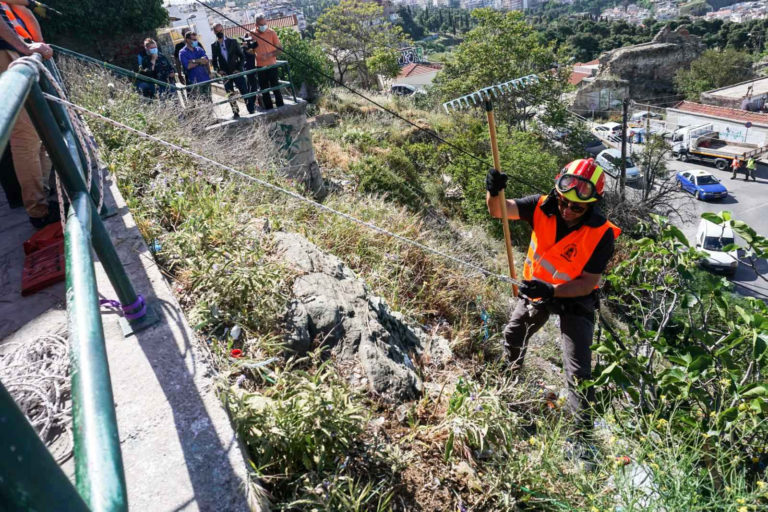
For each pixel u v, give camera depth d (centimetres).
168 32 1975
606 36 9244
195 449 182
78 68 855
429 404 296
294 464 212
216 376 212
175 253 319
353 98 2436
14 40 267
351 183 1190
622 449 252
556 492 243
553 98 3116
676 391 314
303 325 297
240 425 201
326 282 339
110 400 88
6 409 47
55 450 191
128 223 321
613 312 672
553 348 526
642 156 2645
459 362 379
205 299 283
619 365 307
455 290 477
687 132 3653
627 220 1931
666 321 369
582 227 318
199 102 876
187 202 382
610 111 4972
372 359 297
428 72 5441
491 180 350
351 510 199
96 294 118
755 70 6475
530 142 1941
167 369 214
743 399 270
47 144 187
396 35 4553
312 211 512
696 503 215
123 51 1773
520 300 378
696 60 5131
